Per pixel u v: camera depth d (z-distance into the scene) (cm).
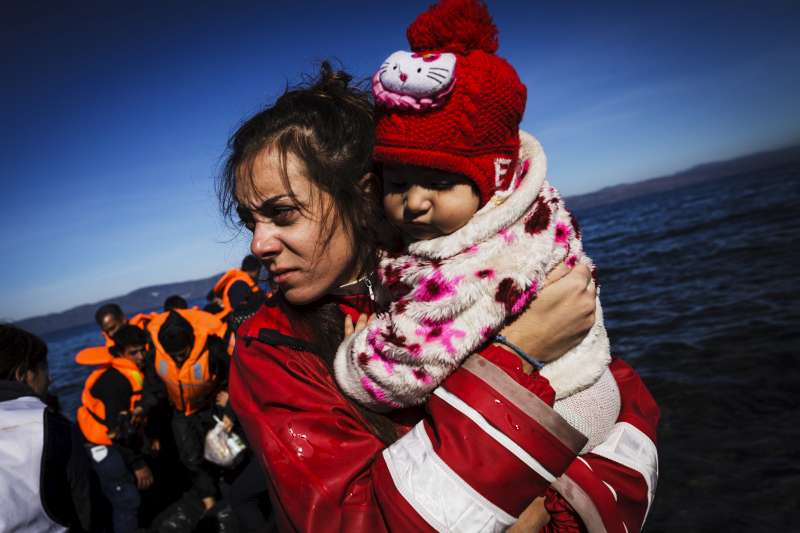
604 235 5294
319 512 86
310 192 99
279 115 102
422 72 86
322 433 93
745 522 385
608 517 94
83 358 513
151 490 592
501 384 83
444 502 77
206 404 504
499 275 87
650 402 124
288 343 105
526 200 92
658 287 1577
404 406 94
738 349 762
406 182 94
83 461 224
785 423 514
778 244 1834
